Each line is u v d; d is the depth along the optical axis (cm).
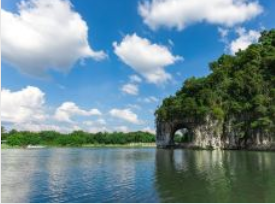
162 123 15175
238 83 13250
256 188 3084
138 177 3978
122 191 3056
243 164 5406
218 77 14750
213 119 12938
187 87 15262
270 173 4150
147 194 2892
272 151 10769
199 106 13600
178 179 3722
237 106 12531
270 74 13288
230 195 2789
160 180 3669
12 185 3469
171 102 15188
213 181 3528
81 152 11800
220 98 13525
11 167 5459
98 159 7375
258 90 12662
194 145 13388
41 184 3528
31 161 6881
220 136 12794
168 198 2714
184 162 6012
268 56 13812
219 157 7312
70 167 5406
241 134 12269
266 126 11294
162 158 7325
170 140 14988
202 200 2625
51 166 5622
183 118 14138
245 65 14412
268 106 11788
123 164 5862
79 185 3434
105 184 3481
